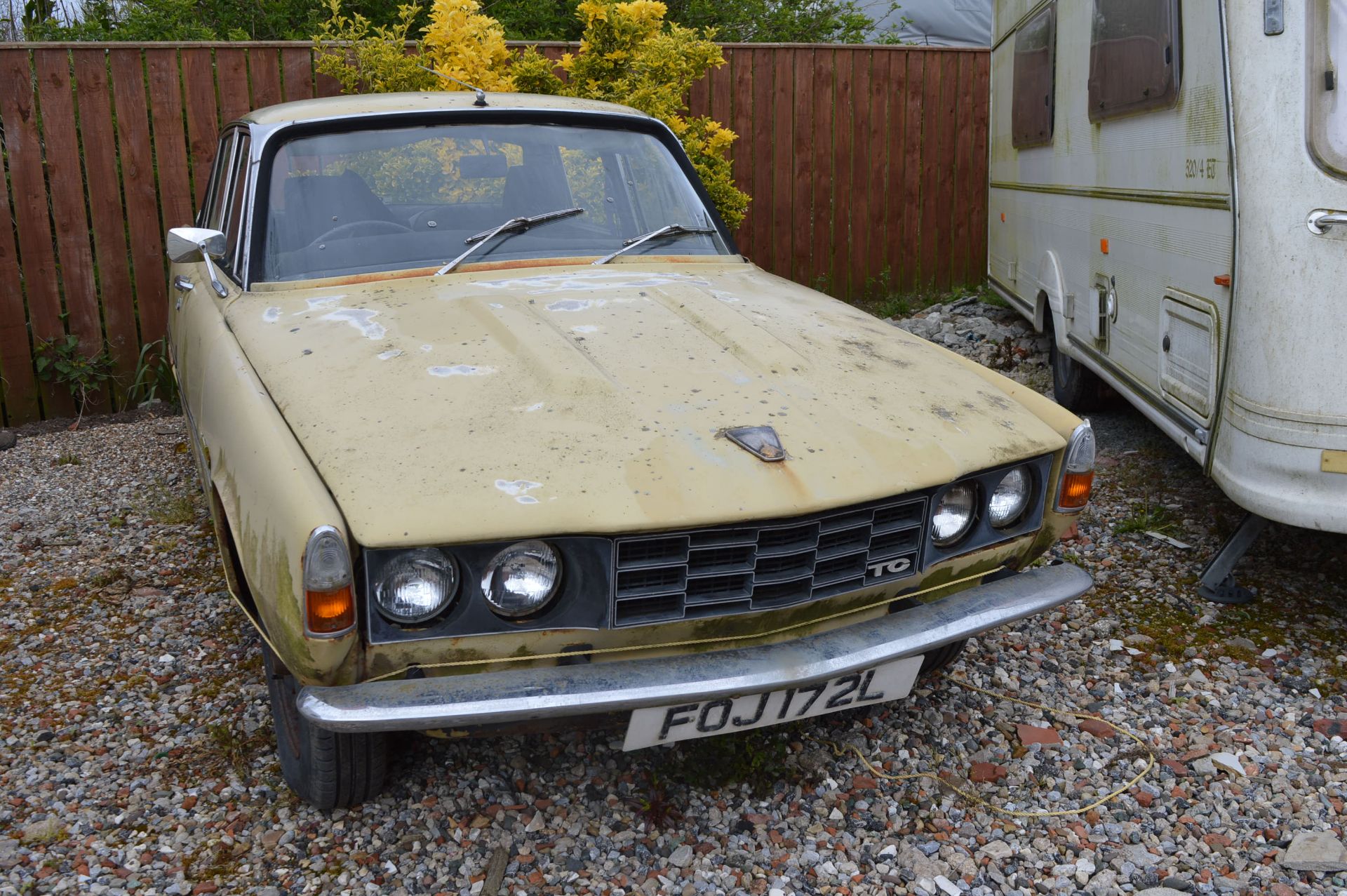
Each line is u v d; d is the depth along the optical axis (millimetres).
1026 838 2652
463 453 2264
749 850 2600
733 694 2268
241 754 2943
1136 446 5621
